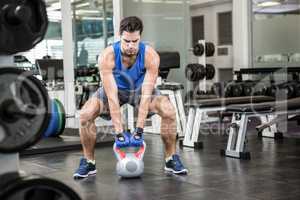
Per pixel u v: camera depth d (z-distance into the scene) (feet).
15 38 4.35
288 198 8.06
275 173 10.19
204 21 27.81
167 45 22.67
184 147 14.42
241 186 9.02
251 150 13.44
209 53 20.68
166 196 8.37
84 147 10.33
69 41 18.89
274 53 24.68
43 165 11.84
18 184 4.00
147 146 14.78
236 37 25.32
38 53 19.20
